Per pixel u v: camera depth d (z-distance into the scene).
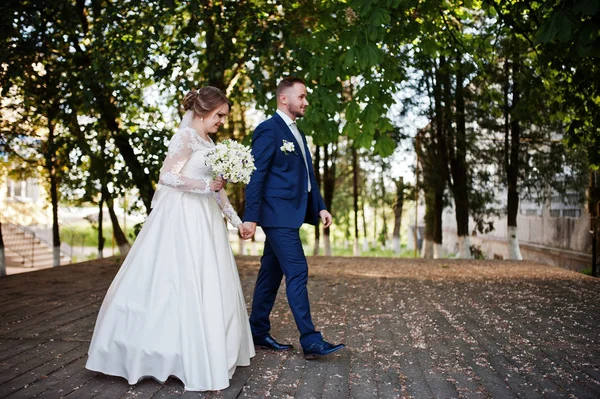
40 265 17.84
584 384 3.52
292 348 4.34
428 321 5.46
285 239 4.03
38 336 4.76
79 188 12.40
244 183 3.63
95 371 3.56
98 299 6.83
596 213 11.73
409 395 3.30
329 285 8.23
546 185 14.77
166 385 3.41
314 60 7.24
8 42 8.90
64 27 9.22
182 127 3.69
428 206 17.58
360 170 19.64
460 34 9.84
